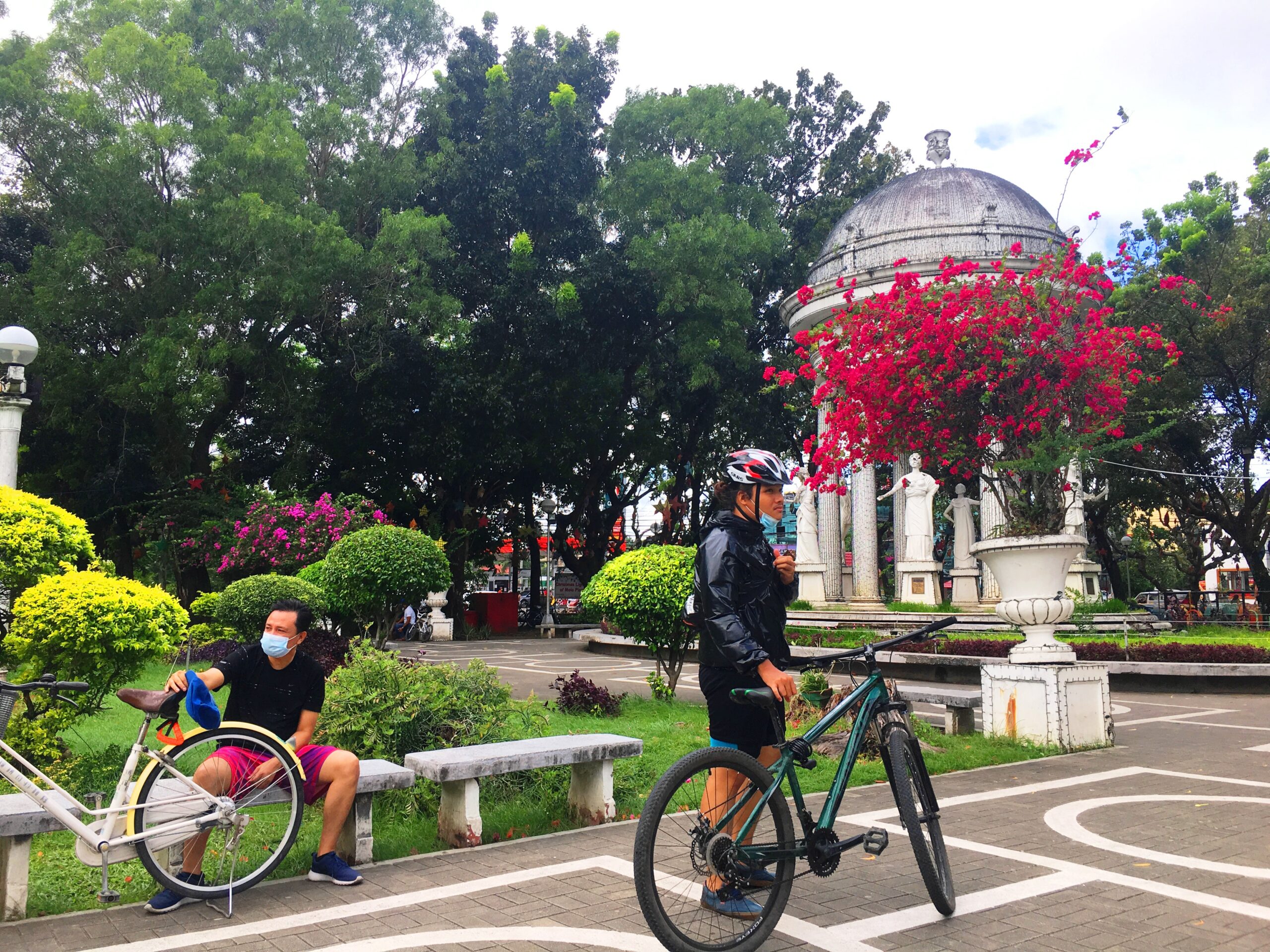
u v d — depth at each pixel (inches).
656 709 372.8
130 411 871.1
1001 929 134.3
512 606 1131.3
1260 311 887.1
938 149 891.4
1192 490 1071.6
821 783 234.2
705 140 985.5
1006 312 285.7
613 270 950.4
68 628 217.5
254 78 923.4
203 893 144.7
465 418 921.5
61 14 852.6
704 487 1210.0
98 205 772.0
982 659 534.0
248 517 667.4
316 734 222.8
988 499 725.9
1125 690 511.2
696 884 126.5
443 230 927.0
